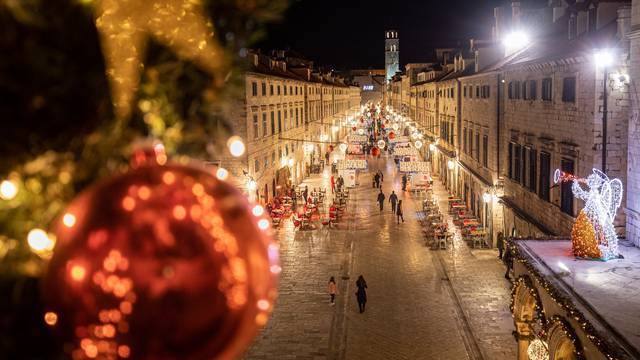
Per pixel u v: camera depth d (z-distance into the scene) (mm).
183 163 3178
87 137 3729
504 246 29312
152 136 4211
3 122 3371
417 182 50469
